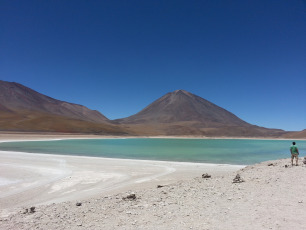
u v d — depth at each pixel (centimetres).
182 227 571
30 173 1828
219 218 623
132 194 854
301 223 579
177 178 1675
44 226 604
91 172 1889
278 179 1070
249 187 947
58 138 10625
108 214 680
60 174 1797
